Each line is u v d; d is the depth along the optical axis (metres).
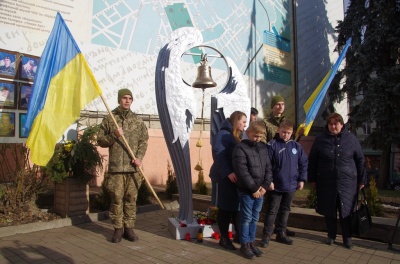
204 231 4.71
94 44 8.63
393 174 17.80
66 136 6.98
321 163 4.55
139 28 9.61
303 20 16.23
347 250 4.29
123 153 4.49
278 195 4.42
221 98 4.80
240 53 12.77
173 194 7.77
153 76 9.90
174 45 4.79
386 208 6.33
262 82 13.71
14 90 7.17
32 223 5.01
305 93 16.00
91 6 8.59
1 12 7.06
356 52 13.70
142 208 6.47
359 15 13.87
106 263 3.71
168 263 3.74
